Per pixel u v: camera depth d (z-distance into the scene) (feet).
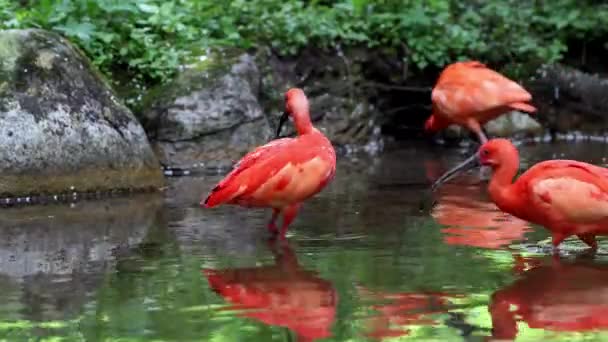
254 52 49.42
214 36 48.98
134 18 46.21
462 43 53.83
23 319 21.54
